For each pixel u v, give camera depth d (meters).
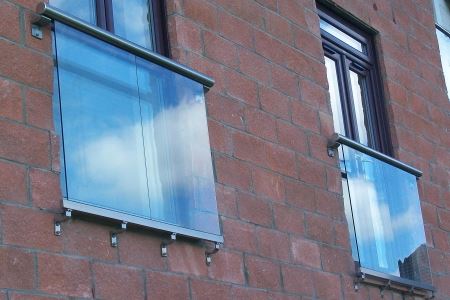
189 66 7.50
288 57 8.61
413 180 9.78
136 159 6.58
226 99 7.73
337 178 8.68
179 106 7.08
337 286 8.22
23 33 6.15
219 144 7.48
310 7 9.16
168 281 6.59
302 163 8.31
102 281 6.11
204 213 6.99
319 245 8.16
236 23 8.13
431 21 11.55
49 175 5.99
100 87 6.50
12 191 5.75
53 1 6.81
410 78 10.70
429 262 9.64
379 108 10.18
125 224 6.29
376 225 8.95
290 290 7.69
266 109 8.12
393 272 8.96
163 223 6.59
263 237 7.59
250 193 7.62
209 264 6.98
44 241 5.83
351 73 10.05
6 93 5.92
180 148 6.97
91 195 6.17
